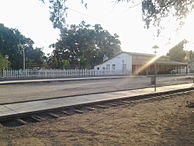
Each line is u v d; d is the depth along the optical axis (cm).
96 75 3741
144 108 874
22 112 729
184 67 5797
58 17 803
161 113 770
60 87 1650
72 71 3459
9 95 1178
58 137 505
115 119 683
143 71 4459
